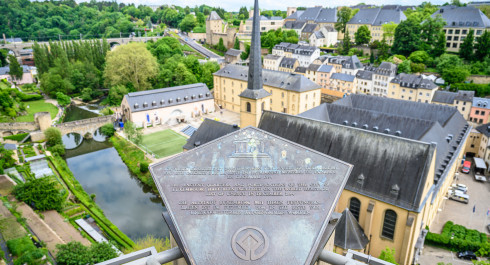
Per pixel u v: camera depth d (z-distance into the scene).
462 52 150.38
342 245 47.62
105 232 61.50
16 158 87.75
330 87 154.25
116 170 92.38
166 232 65.69
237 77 133.62
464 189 75.75
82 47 180.00
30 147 98.38
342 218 48.91
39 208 64.31
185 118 128.88
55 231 58.56
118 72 149.38
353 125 81.44
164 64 172.38
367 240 51.16
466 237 57.66
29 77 180.38
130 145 104.38
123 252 54.94
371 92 146.25
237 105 138.00
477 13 157.62
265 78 125.50
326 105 87.69
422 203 48.06
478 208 69.25
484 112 111.38
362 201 51.69
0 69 178.25
